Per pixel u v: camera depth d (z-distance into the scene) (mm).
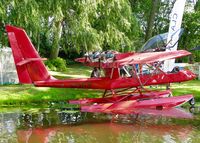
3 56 14812
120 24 17094
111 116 9930
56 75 18094
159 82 10617
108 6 16406
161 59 9844
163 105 10008
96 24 16891
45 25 15367
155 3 22484
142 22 27688
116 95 10766
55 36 15781
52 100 12016
